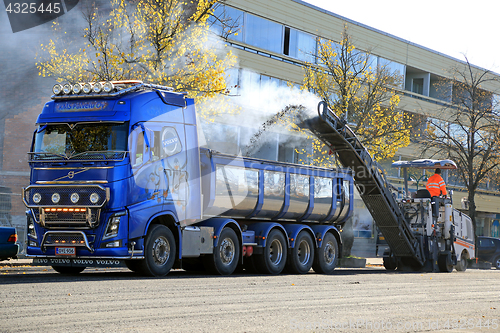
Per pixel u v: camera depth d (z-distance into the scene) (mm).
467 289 11688
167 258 12609
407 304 8359
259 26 35094
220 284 10641
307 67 28844
